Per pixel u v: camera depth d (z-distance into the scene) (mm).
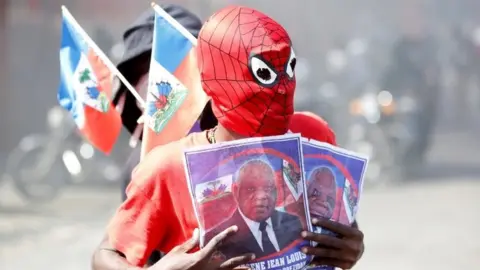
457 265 9695
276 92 3342
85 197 14109
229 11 3428
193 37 4008
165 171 3438
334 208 3508
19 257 10305
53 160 13539
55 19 20781
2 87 19969
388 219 12289
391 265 9680
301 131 3875
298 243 3393
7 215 12742
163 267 3295
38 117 20203
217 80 3373
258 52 3312
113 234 3510
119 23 22109
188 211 3424
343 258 3465
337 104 16297
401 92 17375
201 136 3521
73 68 4469
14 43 20219
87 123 4449
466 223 12000
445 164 18281
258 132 3385
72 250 10727
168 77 4027
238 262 3295
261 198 3350
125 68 4598
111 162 14094
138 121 4246
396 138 15266
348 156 3557
